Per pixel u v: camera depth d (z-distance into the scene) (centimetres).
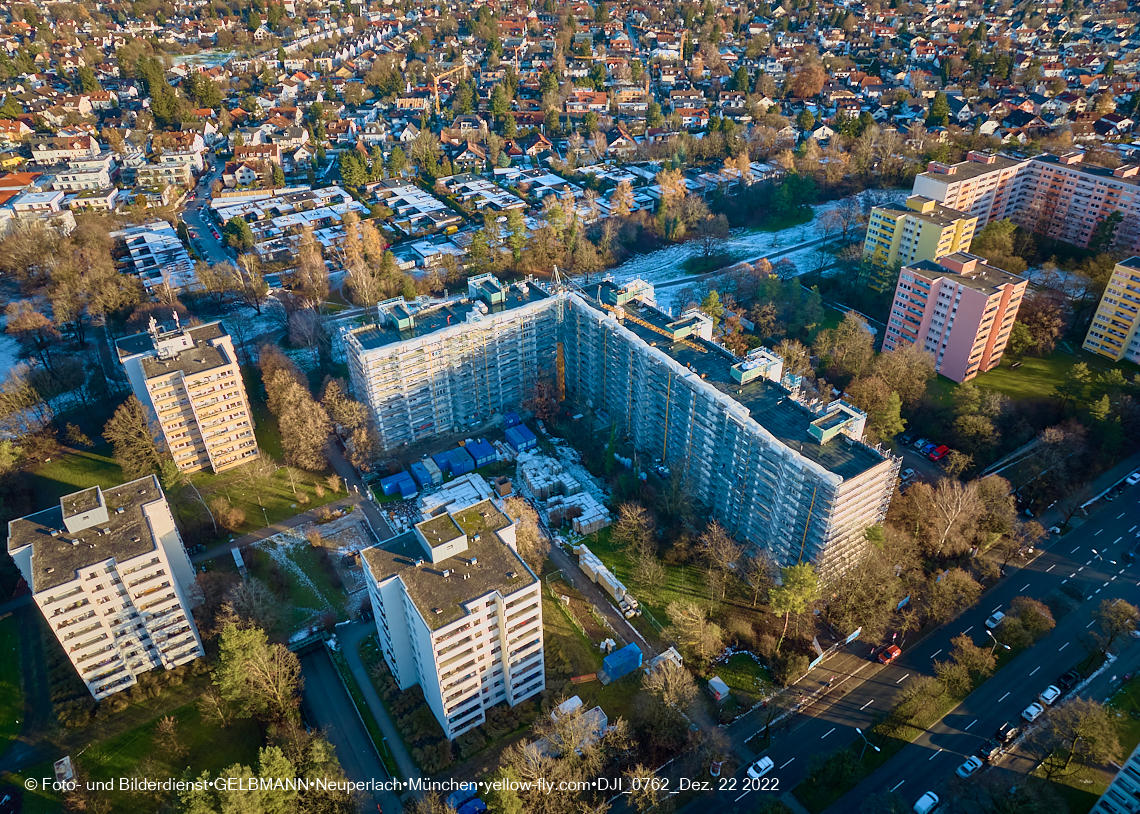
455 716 14900
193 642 16562
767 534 18675
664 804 13675
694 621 16675
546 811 13375
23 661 16925
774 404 18962
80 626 14975
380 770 14700
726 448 19088
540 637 15062
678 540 19350
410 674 15950
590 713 15062
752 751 14988
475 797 14075
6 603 18338
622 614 17925
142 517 16075
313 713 15762
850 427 17938
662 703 14900
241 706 15688
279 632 17138
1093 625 17200
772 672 16462
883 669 16488
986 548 19150
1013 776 14350
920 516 19112
